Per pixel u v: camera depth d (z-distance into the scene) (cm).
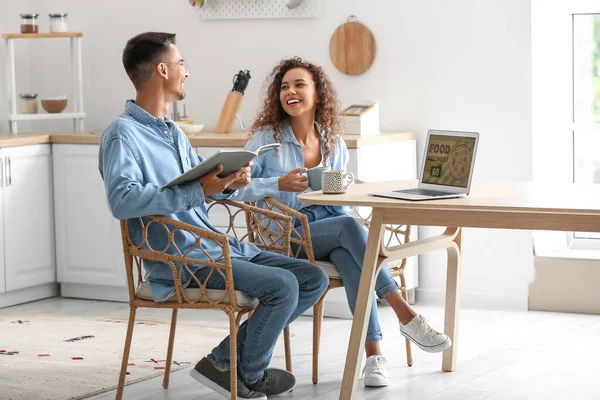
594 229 294
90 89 586
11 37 550
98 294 538
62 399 346
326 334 448
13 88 553
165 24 563
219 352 329
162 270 321
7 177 511
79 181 528
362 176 462
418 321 357
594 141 507
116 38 577
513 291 501
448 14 501
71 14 586
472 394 351
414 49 509
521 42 488
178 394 354
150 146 326
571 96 509
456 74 502
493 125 497
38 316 492
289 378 348
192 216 333
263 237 363
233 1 544
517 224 306
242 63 547
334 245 357
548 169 505
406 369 387
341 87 527
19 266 521
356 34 518
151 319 482
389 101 517
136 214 306
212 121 557
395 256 336
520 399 344
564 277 490
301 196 323
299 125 386
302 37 532
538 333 445
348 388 328
